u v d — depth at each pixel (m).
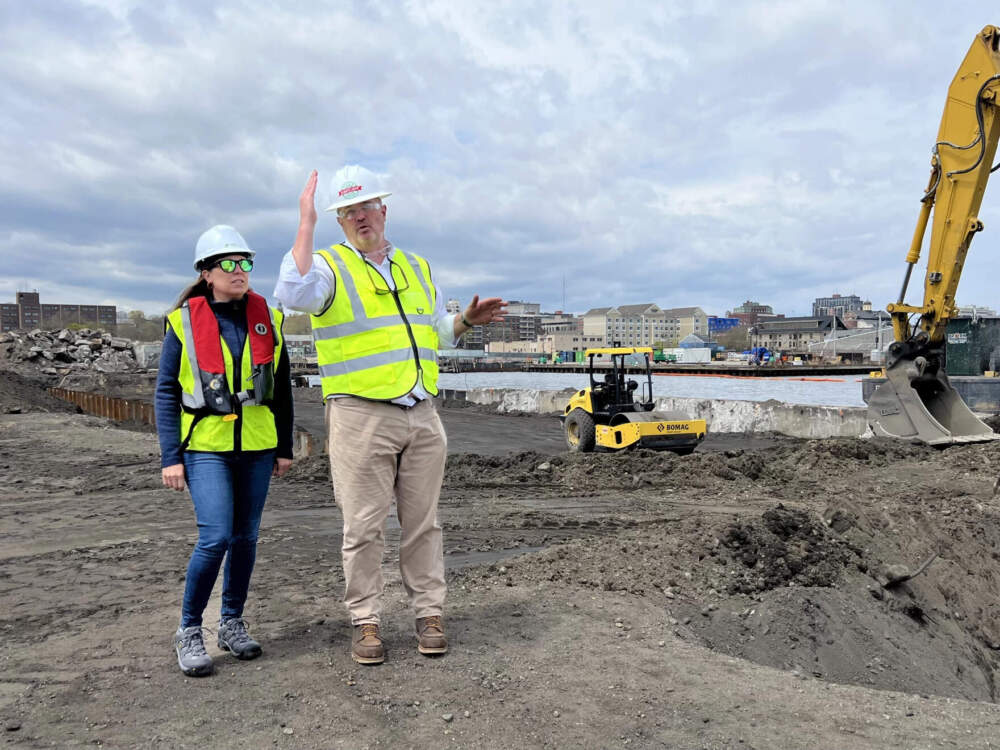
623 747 3.21
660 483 11.59
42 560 6.80
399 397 3.88
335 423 3.96
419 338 4.00
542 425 22.66
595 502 10.19
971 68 13.05
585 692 3.73
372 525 3.98
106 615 5.03
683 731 3.37
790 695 3.83
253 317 3.83
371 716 3.39
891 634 5.77
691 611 5.32
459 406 29.84
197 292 3.85
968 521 7.93
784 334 168.00
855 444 13.09
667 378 52.97
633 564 5.92
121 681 3.76
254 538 3.99
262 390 3.81
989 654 6.46
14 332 50.41
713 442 18.39
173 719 3.33
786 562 6.12
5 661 4.10
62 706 3.47
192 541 7.52
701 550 6.14
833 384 43.16
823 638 5.44
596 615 4.92
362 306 3.86
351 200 3.85
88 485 11.23
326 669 3.90
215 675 3.82
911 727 3.52
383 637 4.39
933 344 13.99
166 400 3.73
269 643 4.30
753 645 5.09
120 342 52.88
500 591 5.39
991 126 12.95
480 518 8.99
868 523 7.39
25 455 15.05
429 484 4.09
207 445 3.73
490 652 4.21
